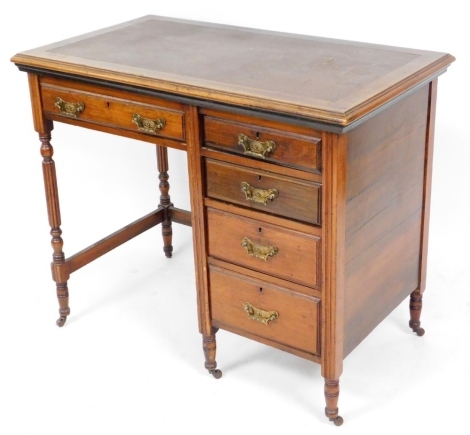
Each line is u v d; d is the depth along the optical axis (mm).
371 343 3754
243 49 3492
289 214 3088
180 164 4469
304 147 2947
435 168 4152
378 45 3480
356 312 3266
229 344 3803
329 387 3266
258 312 3324
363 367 3615
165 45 3574
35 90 3551
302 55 3395
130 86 3234
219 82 3105
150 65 3324
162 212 4352
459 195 4180
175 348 3797
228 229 3262
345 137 2893
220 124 3105
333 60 3320
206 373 3641
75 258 3939
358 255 3172
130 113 3336
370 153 3066
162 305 4094
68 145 4578
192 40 3635
